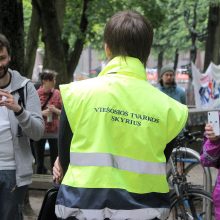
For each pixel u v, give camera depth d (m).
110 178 2.50
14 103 3.83
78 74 53.16
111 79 2.67
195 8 24.56
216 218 4.07
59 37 11.09
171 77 9.03
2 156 4.00
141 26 2.73
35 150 8.96
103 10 16.36
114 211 2.49
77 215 2.51
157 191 2.59
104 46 2.83
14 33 6.85
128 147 2.58
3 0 6.79
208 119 3.97
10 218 4.09
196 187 5.67
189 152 5.82
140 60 2.75
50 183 7.65
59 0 14.45
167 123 2.65
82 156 2.54
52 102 8.70
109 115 2.58
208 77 13.54
